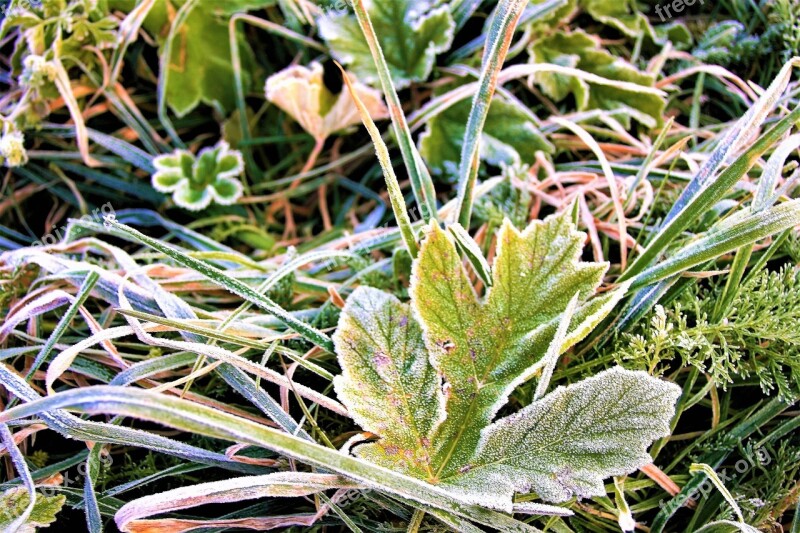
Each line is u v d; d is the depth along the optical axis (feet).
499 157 1.36
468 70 1.41
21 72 1.38
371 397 0.96
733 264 1.06
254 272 1.23
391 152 1.47
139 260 1.33
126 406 0.82
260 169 1.53
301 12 1.44
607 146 1.39
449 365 0.98
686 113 1.45
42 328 1.21
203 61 1.46
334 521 1.04
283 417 1.01
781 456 1.06
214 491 0.91
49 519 0.99
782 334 1.02
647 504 1.07
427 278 0.98
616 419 0.94
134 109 1.43
